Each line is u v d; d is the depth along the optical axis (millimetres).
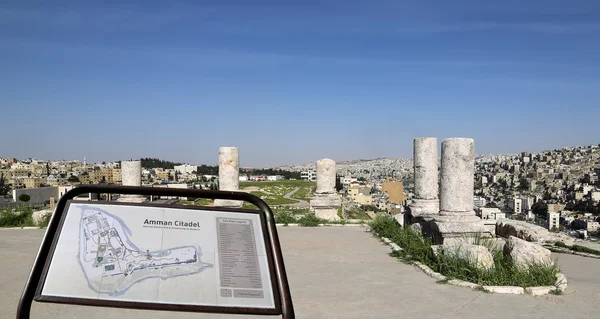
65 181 85938
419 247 11438
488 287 8227
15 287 8414
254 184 62844
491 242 11141
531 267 8789
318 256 11508
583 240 14242
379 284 8773
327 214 20266
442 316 6941
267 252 4055
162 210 4105
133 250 3877
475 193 84125
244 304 3770
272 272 3961
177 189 4133
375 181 99438
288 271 9867
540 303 7547
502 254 9781
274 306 3818
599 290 8406
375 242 13570
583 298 7844
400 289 8414
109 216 3998
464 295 8000
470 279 8797
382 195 58531
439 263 9672
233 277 3881
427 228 14148
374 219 16703
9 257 11148
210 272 3873
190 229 4062
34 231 15914
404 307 7367
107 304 3596
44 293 3600
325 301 7707
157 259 3865
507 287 8172
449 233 11961
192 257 3922
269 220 4207
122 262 3814
